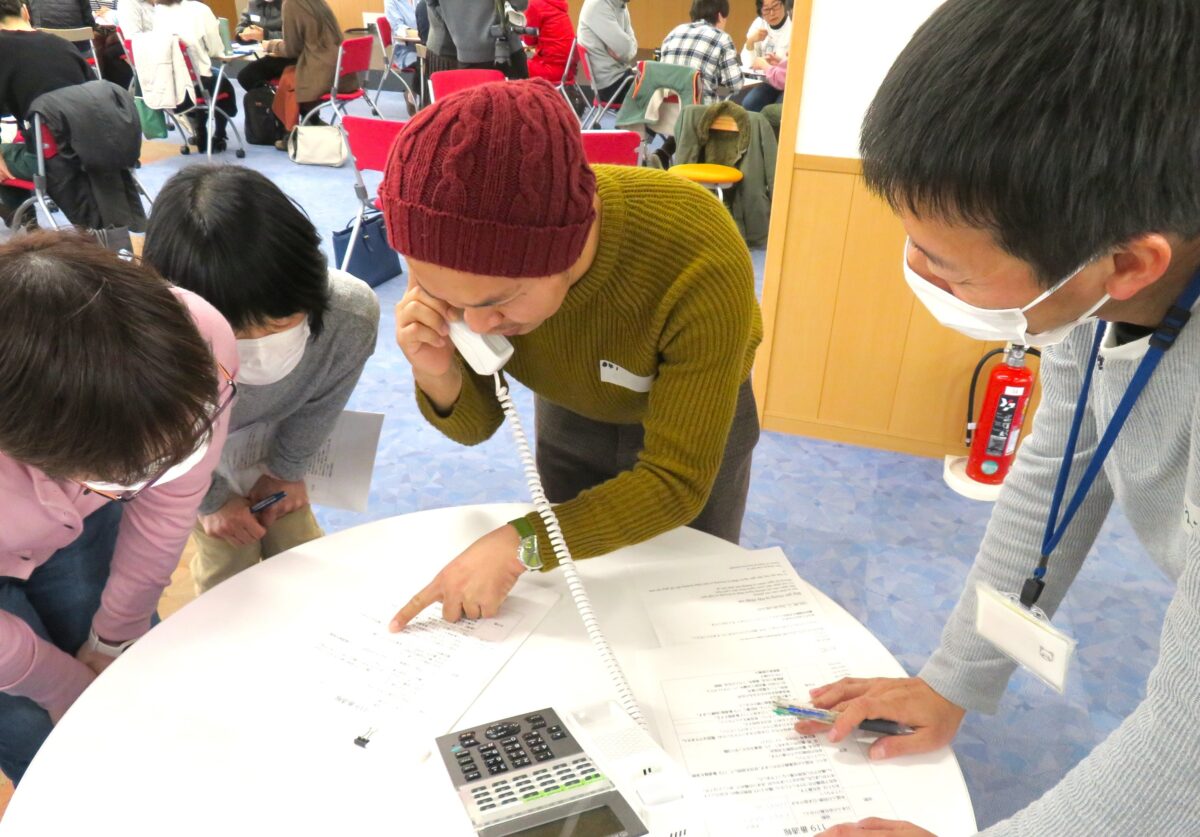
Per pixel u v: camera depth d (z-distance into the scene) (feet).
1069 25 1.65
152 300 2.64
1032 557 3.25
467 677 3.35
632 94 15.98
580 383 3.98
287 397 4.72
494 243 2.76
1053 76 1.67
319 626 3.61
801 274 9.07
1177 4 1.61
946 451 9.39
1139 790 2.03
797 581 3.94
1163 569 2.81
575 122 2.90
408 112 23.20
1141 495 2.66
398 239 2.88
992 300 2.09
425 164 2.71
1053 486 3.18
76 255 2.61
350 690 3.30
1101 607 7.22
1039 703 6.28
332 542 4.15
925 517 8.41
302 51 18.11
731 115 14.29
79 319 2.44
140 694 3.26
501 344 3.41
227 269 3.64
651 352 3.56
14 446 2.52
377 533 4.22
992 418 8.40
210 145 18.69
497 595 3.57
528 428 9.59
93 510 3.81
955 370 9.02
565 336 3.68
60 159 11.84
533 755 2.92
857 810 2.86
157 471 2.78
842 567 7.67
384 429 9.58
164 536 3.87
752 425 4.69
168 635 3.55
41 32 12.50
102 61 21.47
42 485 3.30
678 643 3.56
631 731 3.02
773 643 3.57
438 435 9.51
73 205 12.14
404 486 8.61
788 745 3.10
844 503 8.59
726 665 3.45
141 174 17.85
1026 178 1.72
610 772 2.86
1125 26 1.62
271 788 2.90
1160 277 2.04
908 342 9.06
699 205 3.42
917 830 2.56
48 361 2.40
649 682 3.36
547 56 18.24
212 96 18.97
